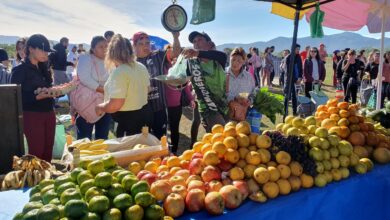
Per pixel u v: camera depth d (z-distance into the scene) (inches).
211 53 146.2
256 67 560.4
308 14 229.0
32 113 141.6
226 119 151.2
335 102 126.5
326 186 91.2
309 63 387.9
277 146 89.8
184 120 332.8
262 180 81.0
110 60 122.0
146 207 63.4
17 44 220.1
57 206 60.7
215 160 83.4
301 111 309.9
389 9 226.1
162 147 102.3
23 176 95.2
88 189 65.0
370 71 384.8
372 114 148.0
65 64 353.1
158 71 165.3
